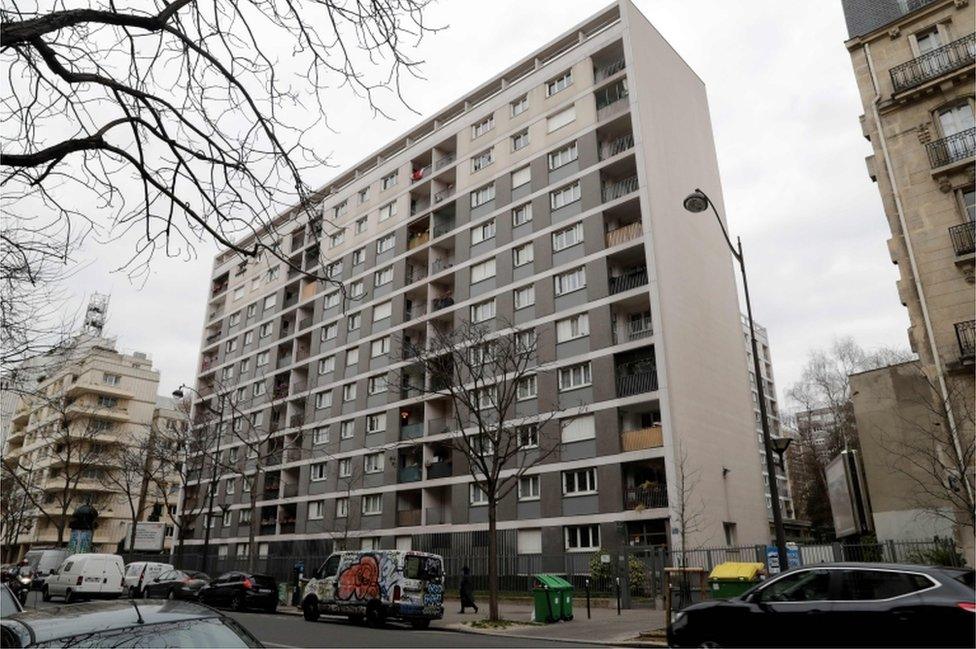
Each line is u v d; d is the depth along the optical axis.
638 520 27.61
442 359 29.25
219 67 5.09
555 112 37.41
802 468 63.03
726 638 8.99
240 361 57.19
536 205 36.25
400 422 39.81
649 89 34.81
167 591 26.89
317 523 42.97
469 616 21.34
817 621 8.27
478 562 31.39
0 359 9.72
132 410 65.38
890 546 18.55
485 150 40.94
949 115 20.55
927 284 19.47
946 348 18.73
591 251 32.69
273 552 45.44
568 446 30.44
